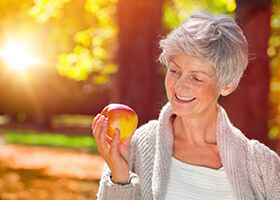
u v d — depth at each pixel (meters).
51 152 14.26
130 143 2.60
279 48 17.67
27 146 15.49
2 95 23.38
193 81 2.31
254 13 7.82
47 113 22.56
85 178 10.41
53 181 9.91
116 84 9.30
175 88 2.33
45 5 15.49
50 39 21.11
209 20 2.28
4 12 19.77
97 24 18.75
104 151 2.42
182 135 2.60
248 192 2.44
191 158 2.54
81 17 18.47
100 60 21.08
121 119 2.48
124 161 2.45
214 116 2.58
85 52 20.09
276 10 14.87
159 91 9.27
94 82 26.47
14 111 23.42
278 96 19.28
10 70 22.41
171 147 2.52
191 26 2.27
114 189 2.41
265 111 7.82
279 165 2.51
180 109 2.35
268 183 2.48
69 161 12.64
